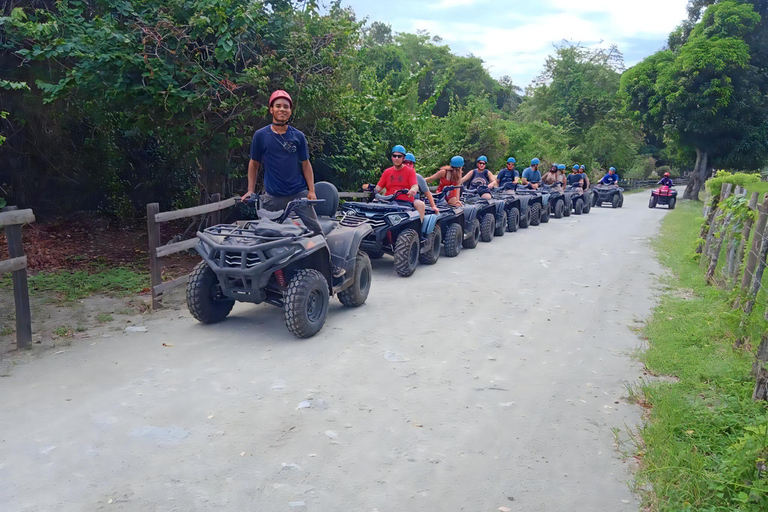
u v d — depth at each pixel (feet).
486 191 44.75
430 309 23.38
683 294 27.02
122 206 39.99
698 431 12.85
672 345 18.81
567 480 11.44
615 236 47.78
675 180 214.28
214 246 18.66
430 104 54.80
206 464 11.62
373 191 32.35
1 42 26.91
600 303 25.12
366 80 50.47
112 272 27.30
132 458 11.76
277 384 15.52
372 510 10.34
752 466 10.75
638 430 13.48
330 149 41.45
